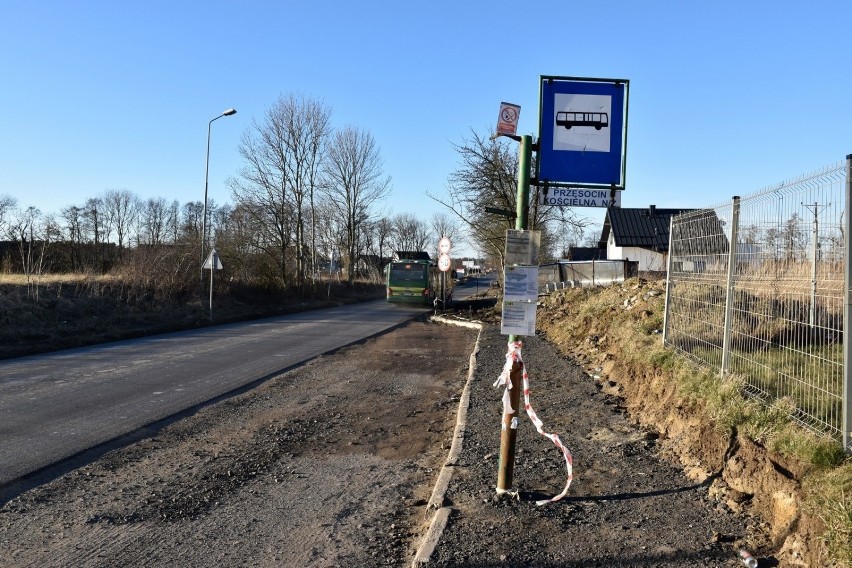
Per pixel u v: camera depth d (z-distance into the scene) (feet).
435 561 13.60
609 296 53.36
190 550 15.29
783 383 19.38
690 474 18.53
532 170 20.61
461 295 184.03
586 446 22.18
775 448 16.25
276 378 39.93
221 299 101.30
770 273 20.54
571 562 13.44
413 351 54.75
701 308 26.91
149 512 17.78
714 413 19.72
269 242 131.64
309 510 18.03
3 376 39.19
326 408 31.76
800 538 12.97
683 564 13.17
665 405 24.54
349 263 191.93
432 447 24.94
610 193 18.20
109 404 31.27
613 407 27.96
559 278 97.14
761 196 21.06
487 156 81.35
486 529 15.25
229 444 24.95
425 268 121.80
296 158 143.74
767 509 14.92
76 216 196.34
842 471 13.58
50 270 98.12
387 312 110.93
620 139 18.12
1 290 67.15
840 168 15.65
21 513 17.58
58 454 22.93
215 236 120.57
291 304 124.47
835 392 16.30
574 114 18.16
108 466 21.89
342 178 191.21
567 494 17.51
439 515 16.19
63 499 18.70
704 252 26.89
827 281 17.08
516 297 17.16
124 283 82.64
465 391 33.12
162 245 94.94
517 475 19.24
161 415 29.25
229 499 18.92
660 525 15.14
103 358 47.91
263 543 15.70
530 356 45.19
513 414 17.42
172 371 41.68
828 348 17.17
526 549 14.11
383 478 21.04
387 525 16.90
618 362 34.65
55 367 43.11
